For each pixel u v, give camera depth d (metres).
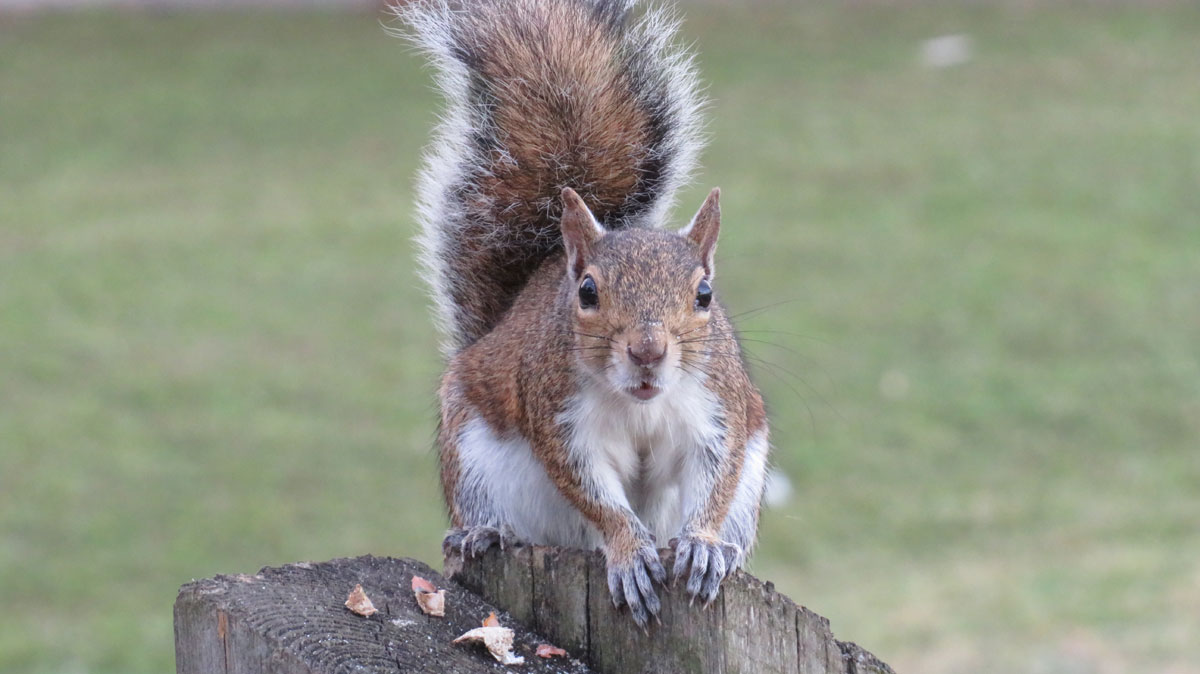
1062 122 29.02
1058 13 36.06
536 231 7.52
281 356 19.00
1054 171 26.42
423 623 5.14
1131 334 19.58
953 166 26.86
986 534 14.51
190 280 21.80
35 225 24.36
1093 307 20.52
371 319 20.30
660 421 6.31
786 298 21.03
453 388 7.02
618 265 6.08
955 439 16.84
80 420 17.05
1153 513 14.82
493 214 7.51
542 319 6.53
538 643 5.36
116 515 14.68
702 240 6.43
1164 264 22.12
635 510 6.83
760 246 23.14
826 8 36.88
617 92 7.41
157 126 29.56
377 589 5.36
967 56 33.41
